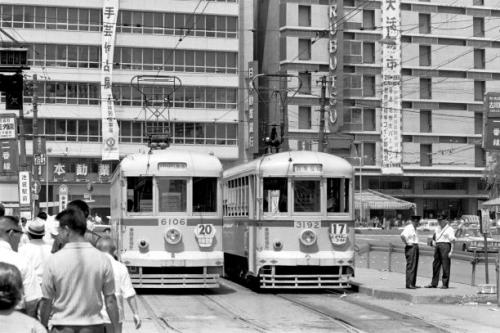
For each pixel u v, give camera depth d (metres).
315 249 19.30
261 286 19.27
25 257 7.44
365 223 72.38
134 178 18.95
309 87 71.38
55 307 6.47
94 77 66.62
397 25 74.12
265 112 72.69
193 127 68.81
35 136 40.47
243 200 20.86
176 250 18.77
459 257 23.36
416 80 75.25
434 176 75.81
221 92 69.31
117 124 66.94
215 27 69.12
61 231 6.76
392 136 73.88
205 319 14.67
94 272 6.51
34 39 65.50
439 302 17.56
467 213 79.00
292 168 19.41
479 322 14.48
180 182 19.05
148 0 67.62
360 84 73.00
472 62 76.62
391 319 14.91
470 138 76.62
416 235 19.34
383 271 25.80
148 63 67.81
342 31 71.38
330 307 16.86
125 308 16.19
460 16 76.38
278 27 72.31
